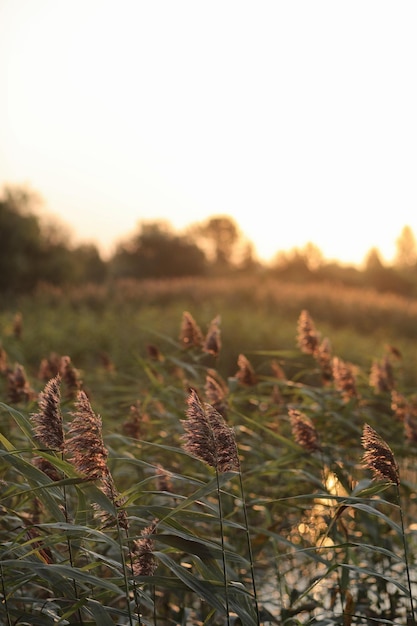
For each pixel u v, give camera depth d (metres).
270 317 25.31
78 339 18.95
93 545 3.93
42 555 2.94
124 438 4.17
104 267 71.12
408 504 5.90
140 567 2.88
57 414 2.75
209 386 4.52
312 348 6.58
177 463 5.66
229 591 2.76
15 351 9.20
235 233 115.81
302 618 4.34
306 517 5.21
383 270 68.19
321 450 4.27
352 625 4.07
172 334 19.08
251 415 5.77
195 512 2.97
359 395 5.97
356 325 28.11
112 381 9.06
